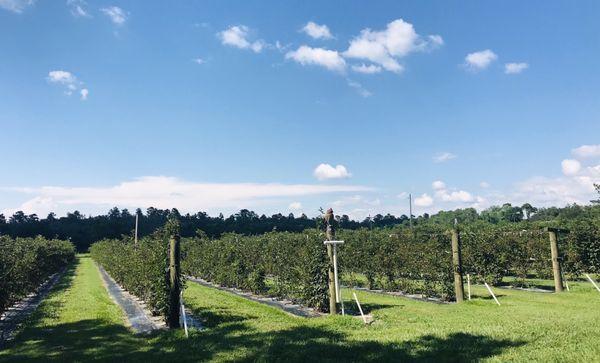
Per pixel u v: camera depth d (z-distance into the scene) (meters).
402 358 7.64
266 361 7.85
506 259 20.31
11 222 88.06
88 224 93.12
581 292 16.27
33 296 20.62
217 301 17.45
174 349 9.12
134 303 17.62
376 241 21.78
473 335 9.03
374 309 14.14
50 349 9.58
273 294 19.28
